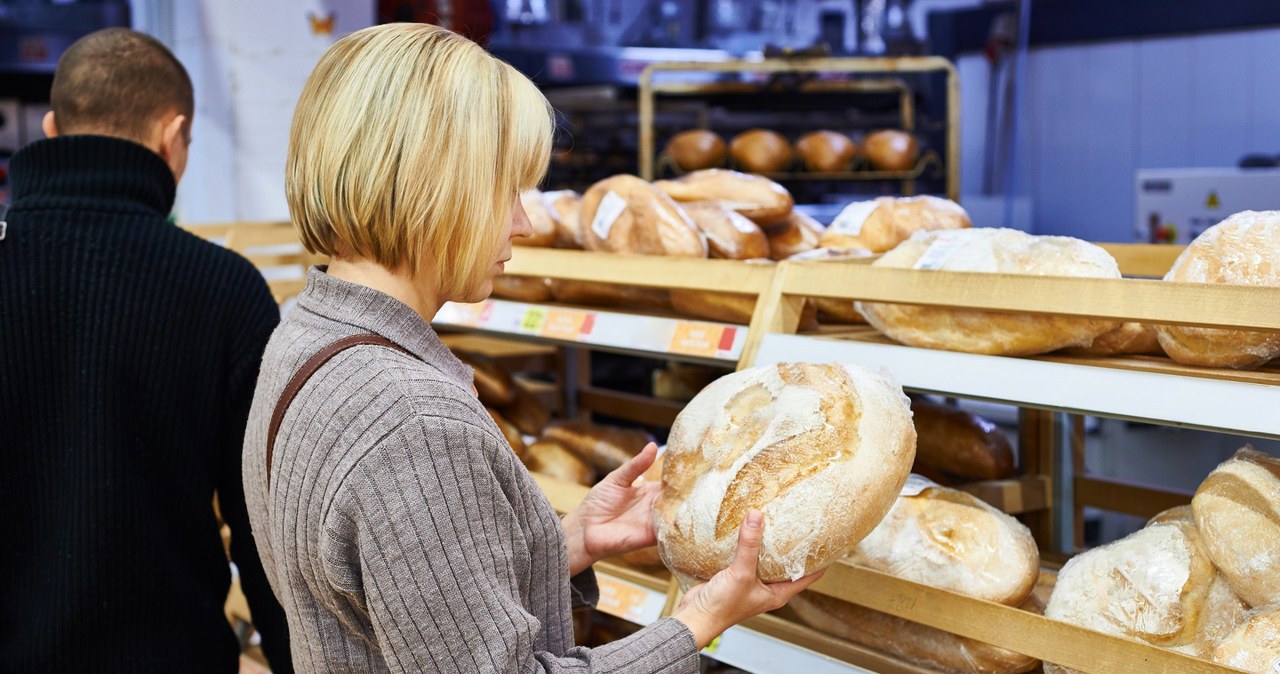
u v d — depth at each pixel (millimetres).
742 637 1486
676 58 5070
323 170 1032
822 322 1808
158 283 1665
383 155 1011
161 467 1682
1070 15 5422
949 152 3832
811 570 1184
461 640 977
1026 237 1458
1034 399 1262
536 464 2133
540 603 1125
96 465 1616
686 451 1333
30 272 1615
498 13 4855
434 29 1074
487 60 1079
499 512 1020
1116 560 1276
